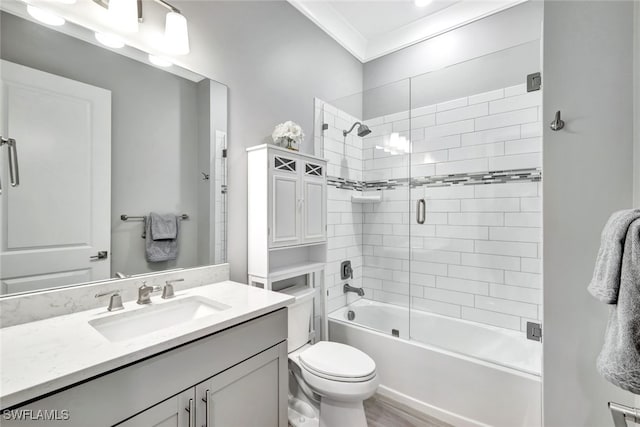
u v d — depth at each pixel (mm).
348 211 2619
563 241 1196
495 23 2215
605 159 1124
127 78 1294
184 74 1496
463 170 2262
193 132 1533
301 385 1678
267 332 1203
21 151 1027
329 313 2436
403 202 2533
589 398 1151
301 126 2199
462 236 2279
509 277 2104
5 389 619
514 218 2080
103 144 1225
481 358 1671
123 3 1191
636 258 646
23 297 1008
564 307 1194
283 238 1778
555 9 1212
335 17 2426
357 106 2705
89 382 723
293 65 2145
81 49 1163
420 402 1800
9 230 1001
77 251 1152
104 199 1229
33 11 1055
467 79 2244
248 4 1822
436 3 2305
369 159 2693
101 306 1181
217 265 1608
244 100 1786
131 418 795
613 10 1116
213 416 997
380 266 2658
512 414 1508
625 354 650
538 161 1981
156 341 849
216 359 1008
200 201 1562
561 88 1200
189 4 1512
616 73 1107
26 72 1039
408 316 2436
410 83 2479
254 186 1748
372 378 1446
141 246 1344
